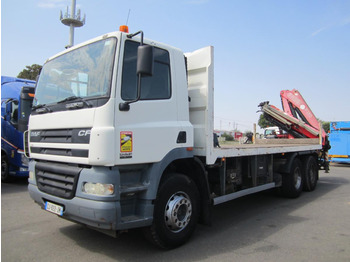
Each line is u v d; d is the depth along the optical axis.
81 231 4.80
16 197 7.25
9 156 8.98
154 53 4.09
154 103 3.96
